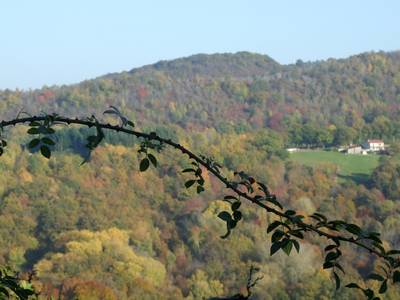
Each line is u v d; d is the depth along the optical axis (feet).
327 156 435.94
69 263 254.88
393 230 299.79
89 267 257.34
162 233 299.99
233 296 10.25
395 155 433.48
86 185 311.06
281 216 12.48
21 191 301.02
